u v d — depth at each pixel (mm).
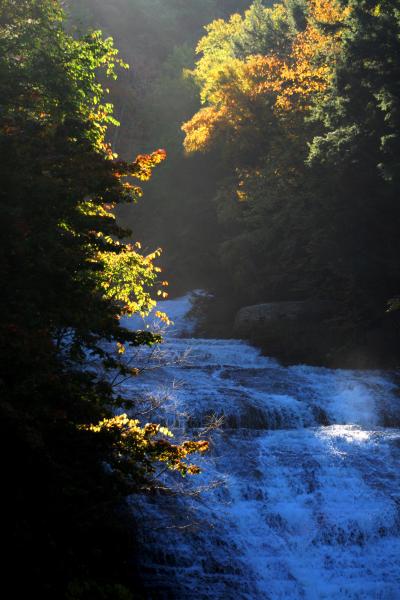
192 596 21281
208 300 67000
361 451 28703
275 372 39562
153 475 24531
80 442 17984
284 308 51688
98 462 19281
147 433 18344
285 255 56969
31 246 17906
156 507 23438
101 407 18031
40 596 15945
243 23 98438
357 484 26672
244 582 22062
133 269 23984
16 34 26047
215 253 73500
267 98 64062
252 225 62969
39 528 16828
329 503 25828
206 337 61438
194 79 101438
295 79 60625
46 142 20062
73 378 18453
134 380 34250
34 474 17094
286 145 57156
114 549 20766
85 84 25438
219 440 28484
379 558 23625
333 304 51062
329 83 51844
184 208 84375
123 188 20453
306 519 24562
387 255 45062
